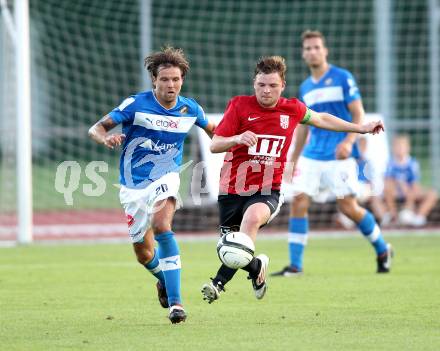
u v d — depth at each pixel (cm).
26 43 4938
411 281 3406
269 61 2594
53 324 2422
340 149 3522
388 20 6569
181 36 8844
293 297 2975
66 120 8300
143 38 6738
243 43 9225
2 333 2269
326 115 2719
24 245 5181
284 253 4706
